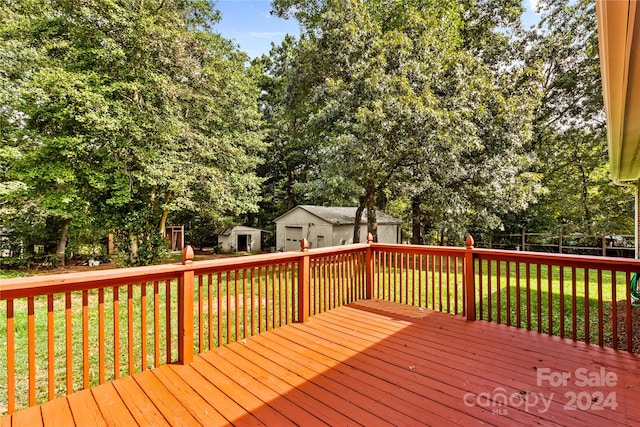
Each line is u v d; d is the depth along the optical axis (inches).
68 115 301.3
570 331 161.8
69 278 85.3
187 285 110.6
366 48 377.1
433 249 165.6
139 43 313.4
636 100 70.5
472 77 368.5
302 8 515.8
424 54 358.9
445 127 319.0
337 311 167.0
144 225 400.2
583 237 502.6
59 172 314.3
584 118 537.3
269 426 76.9
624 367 104.9
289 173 847.7
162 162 345.4
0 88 284.7
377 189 437.7
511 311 204.1
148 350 151.4
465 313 156.7
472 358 112.7
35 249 470.6
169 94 335.6
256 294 282.2
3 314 225.9
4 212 379.2
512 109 356.5
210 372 103.7
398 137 331.3
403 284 291.6
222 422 78.5
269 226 908.6
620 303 211.8
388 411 82.3
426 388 93.3
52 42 306.8
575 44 546.9
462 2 506.6
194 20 432.8
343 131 358.3
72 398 88.2
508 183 365.1
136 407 84.7
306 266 153.6
